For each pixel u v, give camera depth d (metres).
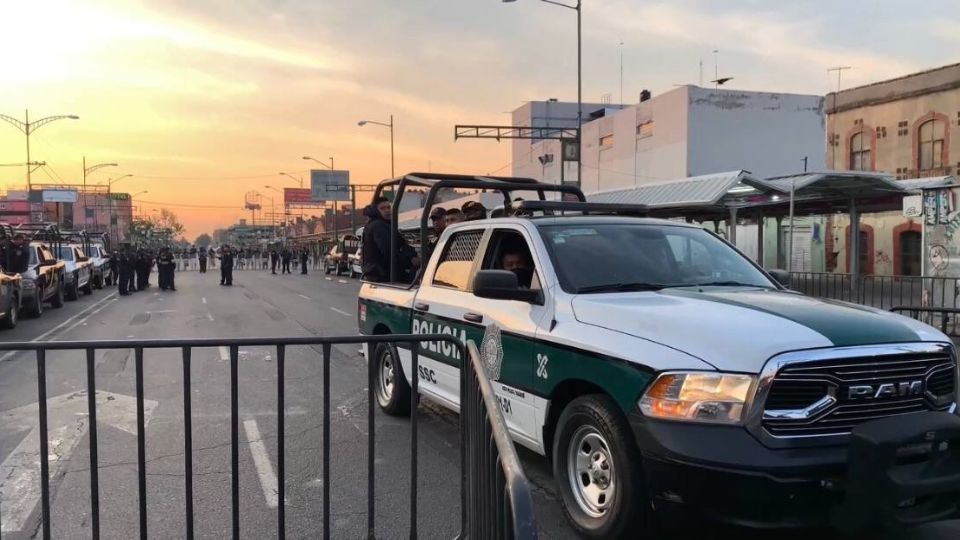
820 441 3.31
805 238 30.39
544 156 53.53
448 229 6.24
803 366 3.33
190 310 19.22
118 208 103.25
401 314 6.56
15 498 4.81
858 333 3.52
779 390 3.30
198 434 6.34
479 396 3.13
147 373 9.19
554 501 4.70
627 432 3.69
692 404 3.38
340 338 3.76
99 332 14.36
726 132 37.00
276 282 36.31
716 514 3.32
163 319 16.80
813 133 38.16
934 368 3.62
